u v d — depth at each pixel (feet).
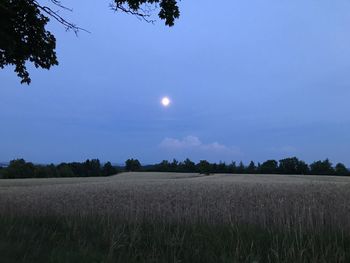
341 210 44.62
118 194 77.97
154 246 25.90
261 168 380.99
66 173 349.20
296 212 39.60
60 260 21.86
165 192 80.74
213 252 24.66
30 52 43.68
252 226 33.83
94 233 31.91
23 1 39.99
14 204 60.75
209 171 394.73
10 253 22.34
